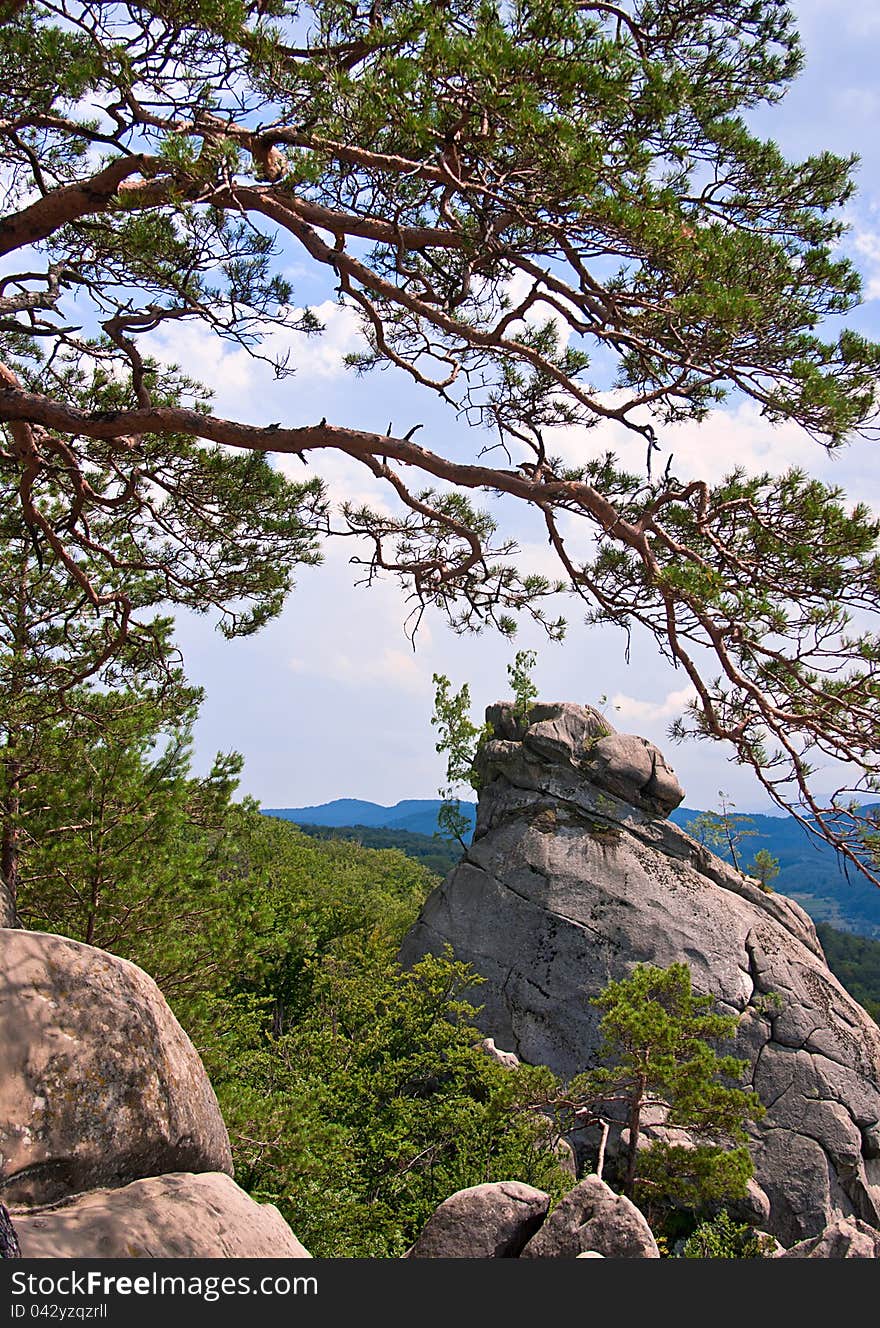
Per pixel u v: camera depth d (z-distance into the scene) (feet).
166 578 42.50
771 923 102.58
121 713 48.34
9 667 45.55
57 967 20.52
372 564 34.17
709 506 25.02
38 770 46.39
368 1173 69.67
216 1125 22.91
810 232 28.86
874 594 23.85
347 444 25.72
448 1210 45.68
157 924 47.91
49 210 26.50
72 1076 19.17
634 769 108.58
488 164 23.26
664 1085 71.31
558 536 27.35
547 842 104.99
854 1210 87.66
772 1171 86.84
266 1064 74.18
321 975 97.04
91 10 25.64
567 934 99.19
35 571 47.50
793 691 24.12
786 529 24.40
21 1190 17.74
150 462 38.09
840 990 98.53
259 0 26.20
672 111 24.45
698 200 28.30
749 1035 93.20
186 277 30.17
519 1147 71.67
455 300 26.58
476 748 119.34
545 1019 95.91
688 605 24.17
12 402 26.40
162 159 23.75
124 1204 18.61
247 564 41.37
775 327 24.35
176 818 47.55
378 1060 84.99
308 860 156.76
